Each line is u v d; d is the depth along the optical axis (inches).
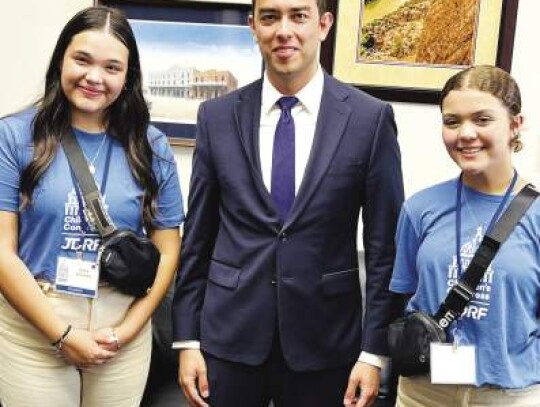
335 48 92.4
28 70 95.9
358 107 60.9
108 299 60.4
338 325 61.4
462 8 90.1
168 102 95.5
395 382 77.7
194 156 64.9
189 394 62.6
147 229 63.8
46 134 58.6
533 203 51.3
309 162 59.2
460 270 52.6
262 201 59.8
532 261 50.1
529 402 51.4
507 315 50.4
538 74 90.2
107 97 59.1
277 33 57.8
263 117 62.1
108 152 61.3
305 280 59.4
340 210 59.9
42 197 57.6
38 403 59.1
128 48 60.2
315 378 61.8
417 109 92.8
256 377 62.2
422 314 53.6
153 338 84.0
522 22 89.9
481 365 51.1
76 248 58.5
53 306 58.2
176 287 65.5
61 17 94.7
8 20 95.5
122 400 62.5
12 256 57.2
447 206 54.9
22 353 58.7
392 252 61.1
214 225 65.6
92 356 57.4
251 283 60.2
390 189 60.4
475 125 51.1
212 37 94.0
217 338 61.6
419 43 91.4
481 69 52.3
